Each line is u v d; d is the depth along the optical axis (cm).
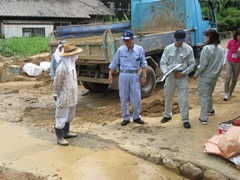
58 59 544
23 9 2700
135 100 642
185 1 976
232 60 754
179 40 583
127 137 582
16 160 515
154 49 845
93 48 776
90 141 579
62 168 486
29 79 1267
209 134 566
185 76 601
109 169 481
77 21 2973
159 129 611
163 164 488
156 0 1038
